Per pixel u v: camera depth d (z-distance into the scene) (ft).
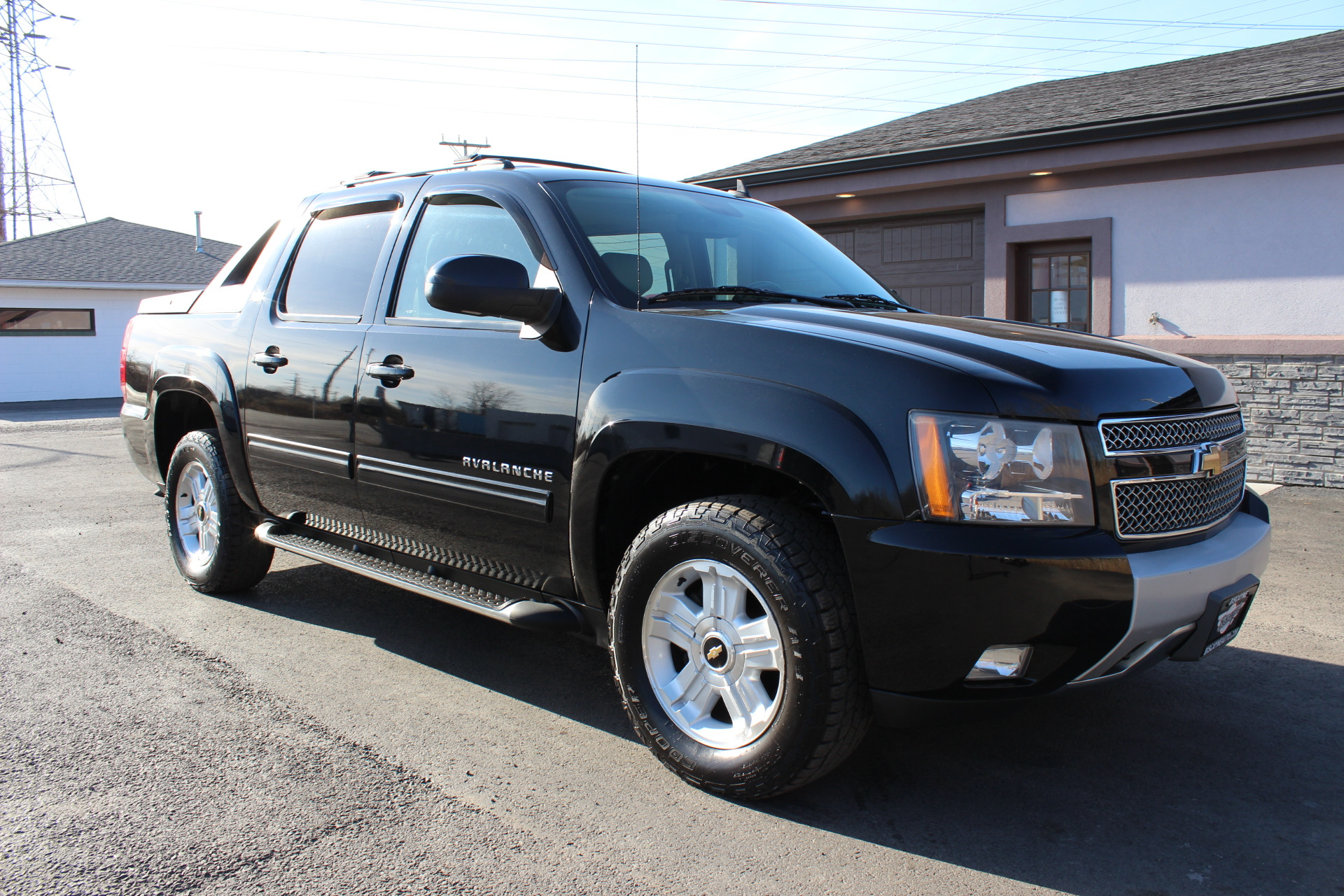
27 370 72.84
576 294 9.35
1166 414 7.94
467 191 10.95
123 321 77.71
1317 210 25.30
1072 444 7.27
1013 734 9.86
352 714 10.21
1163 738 9.76
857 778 8.82
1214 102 25.09
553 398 9.14
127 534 19.44
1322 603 14.30
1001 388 7.27
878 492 7.23
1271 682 11.31
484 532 9.99
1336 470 22.74
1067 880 7.14
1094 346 8.82
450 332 10.32
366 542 11.78
